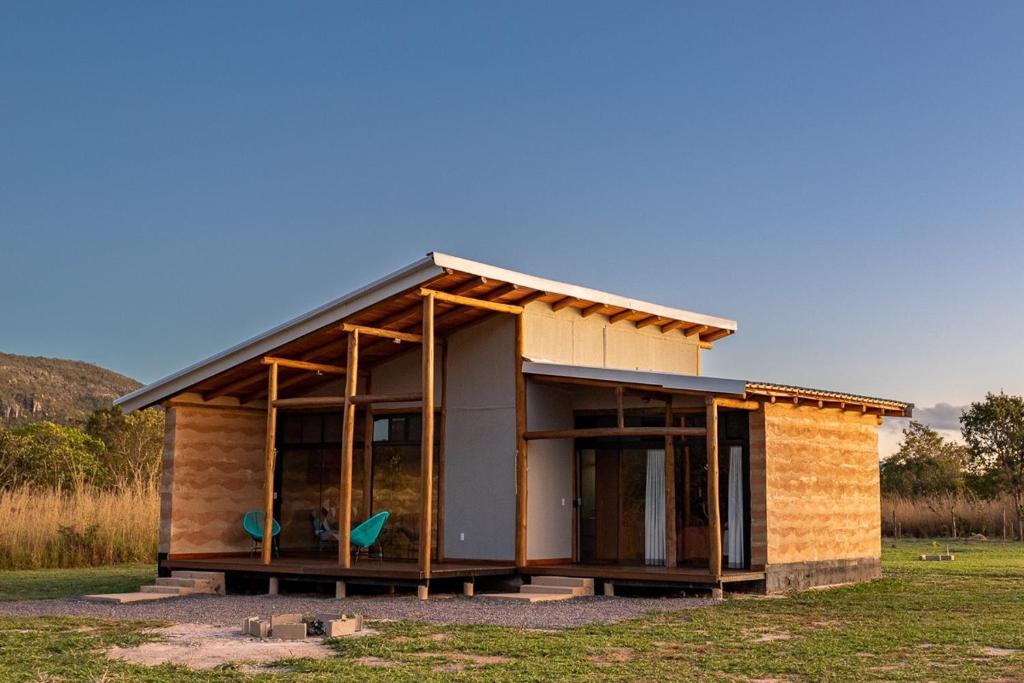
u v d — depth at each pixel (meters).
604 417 17.33
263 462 19.23
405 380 18.00
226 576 16.97
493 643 10.02
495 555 16.44
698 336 20.52
